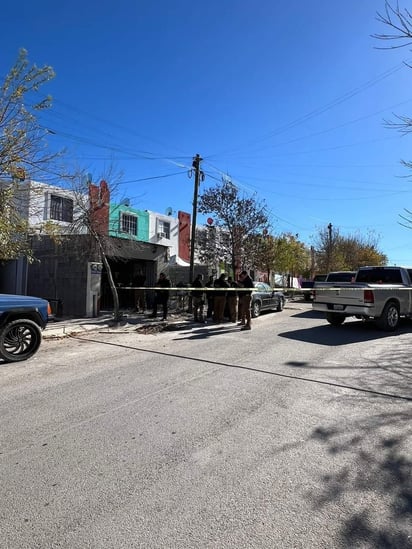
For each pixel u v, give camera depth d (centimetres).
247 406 512
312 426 447
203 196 2086
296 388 590
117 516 284
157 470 349
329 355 827
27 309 805
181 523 276
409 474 344
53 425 450
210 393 566
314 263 4444
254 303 1578
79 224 1449
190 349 902
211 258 2170
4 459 371
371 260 4966
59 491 317
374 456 377
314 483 329
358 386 603
